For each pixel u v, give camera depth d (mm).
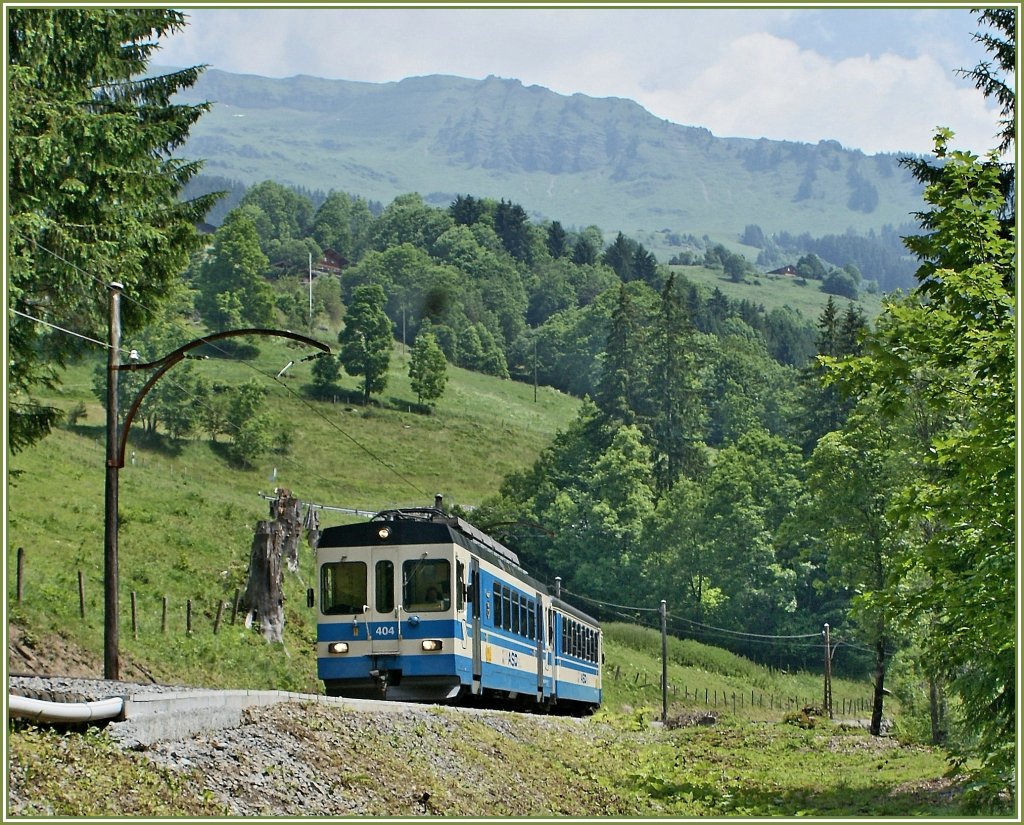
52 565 36812
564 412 181375
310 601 25344
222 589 41562
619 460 106000
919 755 34156
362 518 88250
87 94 28391
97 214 26906
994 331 17859
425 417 151375
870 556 46188
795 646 93438
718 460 109562
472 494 124375
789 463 105062
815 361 19891
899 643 49156
